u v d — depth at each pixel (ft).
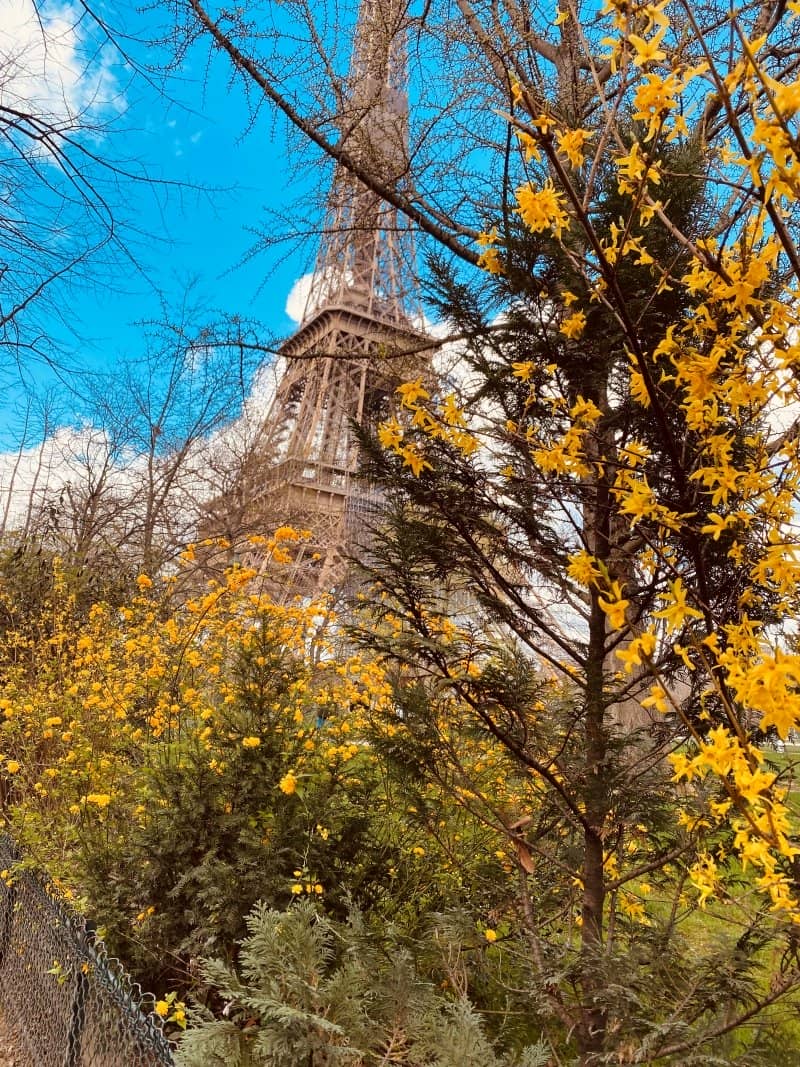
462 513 7.06
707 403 4.58
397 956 6.64
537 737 7.65
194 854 9.23
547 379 6.72
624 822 7.30
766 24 5.65
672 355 4.23
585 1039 6.38
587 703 6.95
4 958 11.88
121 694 12.84
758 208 4.02
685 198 6.03
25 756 13.35
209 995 8.57
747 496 4.30
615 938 8.07
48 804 12.87
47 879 10.53
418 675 8.04
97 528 37.65
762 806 3.25
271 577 15.52
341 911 9.26
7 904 12.01
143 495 42.55
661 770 7.31
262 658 10.64
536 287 6.58
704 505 5.26
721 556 5.41
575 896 8.18
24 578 23.12
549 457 5.17
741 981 6.11
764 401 3.90
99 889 9.53
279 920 6.82
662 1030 5.34
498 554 7.90
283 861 8.91
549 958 7.11
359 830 9.89
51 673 15.26
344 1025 5.89
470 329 7.28
